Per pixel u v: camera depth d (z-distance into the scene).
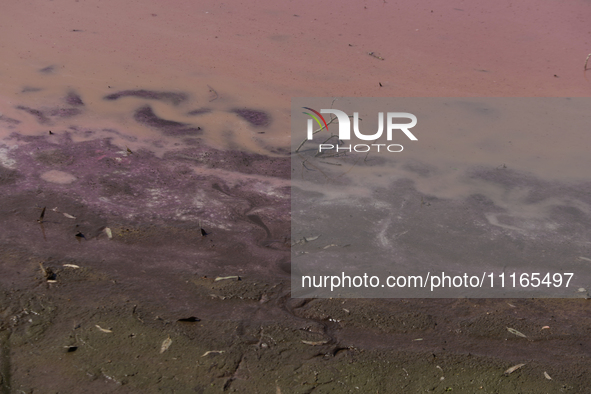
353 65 6.86
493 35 7.85
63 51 6.87
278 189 5.25
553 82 6.57
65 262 4.71
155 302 4.58
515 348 4.49
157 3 8.62
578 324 4.58
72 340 4.42
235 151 5.52
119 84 6.16
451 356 4.45
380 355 4.45
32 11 8.02
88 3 8.45
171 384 4.32
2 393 4.26
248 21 8.10
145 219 4.98
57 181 5.16
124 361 4.37
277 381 4.35
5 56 6.60
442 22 8.26
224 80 6.39
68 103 5.84
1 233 4.82
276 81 6.42
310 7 8.72
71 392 4.28
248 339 4.47
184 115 5.81
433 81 6.53
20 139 5.46
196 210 5.06
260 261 4.81
